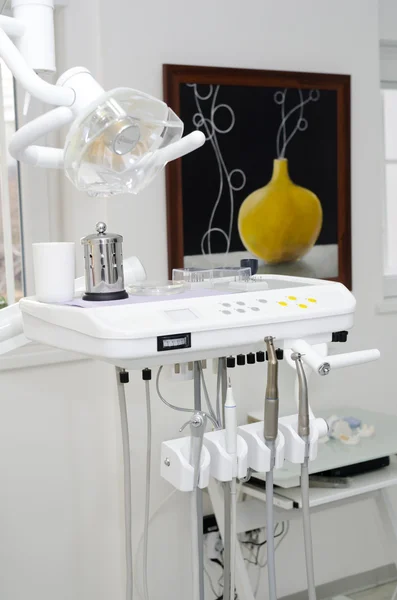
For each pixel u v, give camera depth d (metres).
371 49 2.50
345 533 2.63
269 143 2.34
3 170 2.19
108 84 2.09
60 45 2.13
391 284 2.81
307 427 1.31
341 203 2.48
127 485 1.52
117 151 1.15
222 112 2.25
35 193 2.19
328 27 2.42
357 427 2.27
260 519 2.10
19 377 2.12
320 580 2.60
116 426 2.23
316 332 1.35
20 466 2.14
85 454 2.23
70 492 2.22
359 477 2.12
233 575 1.38
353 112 2.50
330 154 2.45
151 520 2.28
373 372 2.62
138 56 2.13
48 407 2.16
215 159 2.26
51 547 2.21
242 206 2.32
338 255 2.50
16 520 2.15
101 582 2.29
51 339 1.28
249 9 2.28
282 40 2.34
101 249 1.27
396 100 2.88
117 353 1.14
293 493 2.00
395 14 2.70
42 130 1.11
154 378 2.23
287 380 2.43
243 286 1.39
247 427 1.37
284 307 1.32
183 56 2.19
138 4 2.11
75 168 1.17
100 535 2.27
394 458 2.29
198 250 2.26
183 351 1.20
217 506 2.14
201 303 1.26
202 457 1.30
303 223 2.42
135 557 2.26
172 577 2.33
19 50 1.26
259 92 2.30
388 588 2.69
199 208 2.25
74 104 1.18
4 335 1.41
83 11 2.09
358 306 2.57
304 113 2.39
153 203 2.19
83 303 1.25
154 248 2.21
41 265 1.28
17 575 2.17
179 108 2.18
